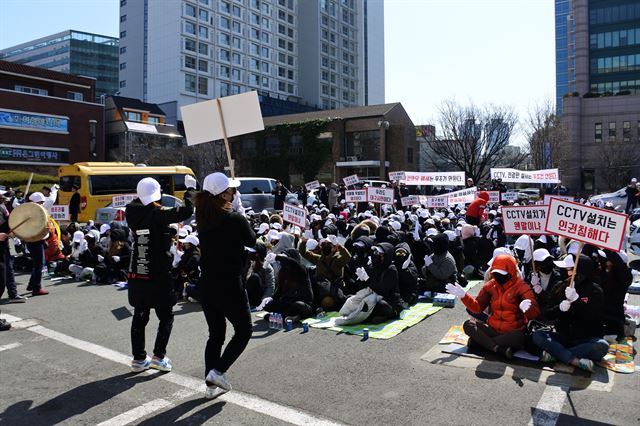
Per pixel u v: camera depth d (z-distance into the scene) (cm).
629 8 6394
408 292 765
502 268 549
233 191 483
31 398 457
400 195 1875
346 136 4928
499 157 4531
